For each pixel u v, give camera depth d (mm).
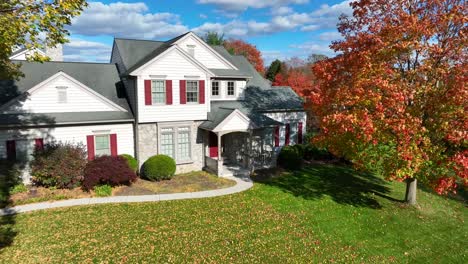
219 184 16969
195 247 10023
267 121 20500
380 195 16297
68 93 16906
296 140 24672
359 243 11133
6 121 14984
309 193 16031
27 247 9641
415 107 12070
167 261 9133
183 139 19125
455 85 10719
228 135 21062
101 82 19844
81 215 12266
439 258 10562
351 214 13562
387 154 12609
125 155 17344
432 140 12359
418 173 12398
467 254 10898
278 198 15008
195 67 18750
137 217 12219
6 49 9414
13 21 8773
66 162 14672
